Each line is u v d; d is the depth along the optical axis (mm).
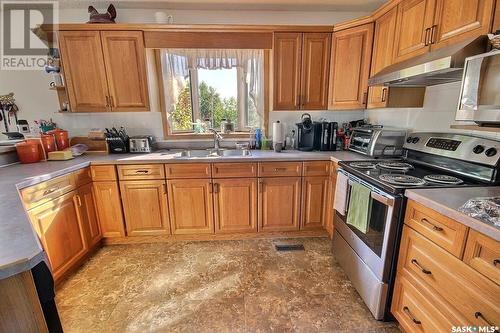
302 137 2676
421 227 1245
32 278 726
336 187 2043
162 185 2354
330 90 2574
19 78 2609
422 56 1607
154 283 1915
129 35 2369
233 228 2500
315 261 2184
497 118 1095
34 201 1660
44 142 2287
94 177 2289
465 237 1000
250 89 2895
